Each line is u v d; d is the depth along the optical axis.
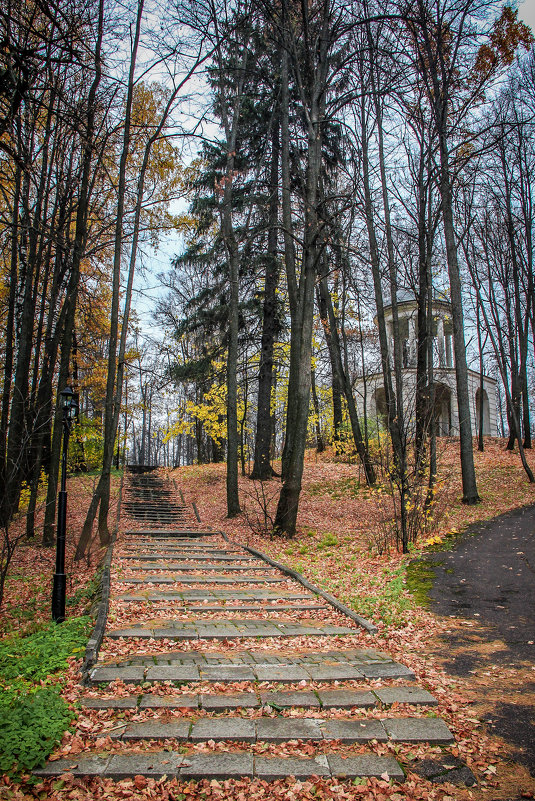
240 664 5.34
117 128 11.63
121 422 30.05
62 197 12.77
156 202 13.45
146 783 3.46
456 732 4.13
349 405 19.02
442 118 13.20
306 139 15.76
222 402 23.38
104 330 18.36
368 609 7.40
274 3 13.30
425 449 12.41
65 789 3.36
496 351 22.22
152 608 7.27
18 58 5.45
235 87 16.81
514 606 7.28
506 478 17.70
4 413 11.80
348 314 21.91
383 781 3.53
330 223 13.10
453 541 11.45
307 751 3.83
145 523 15.94
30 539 13.52
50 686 4.66
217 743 3.92
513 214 21.30
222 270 18.36
